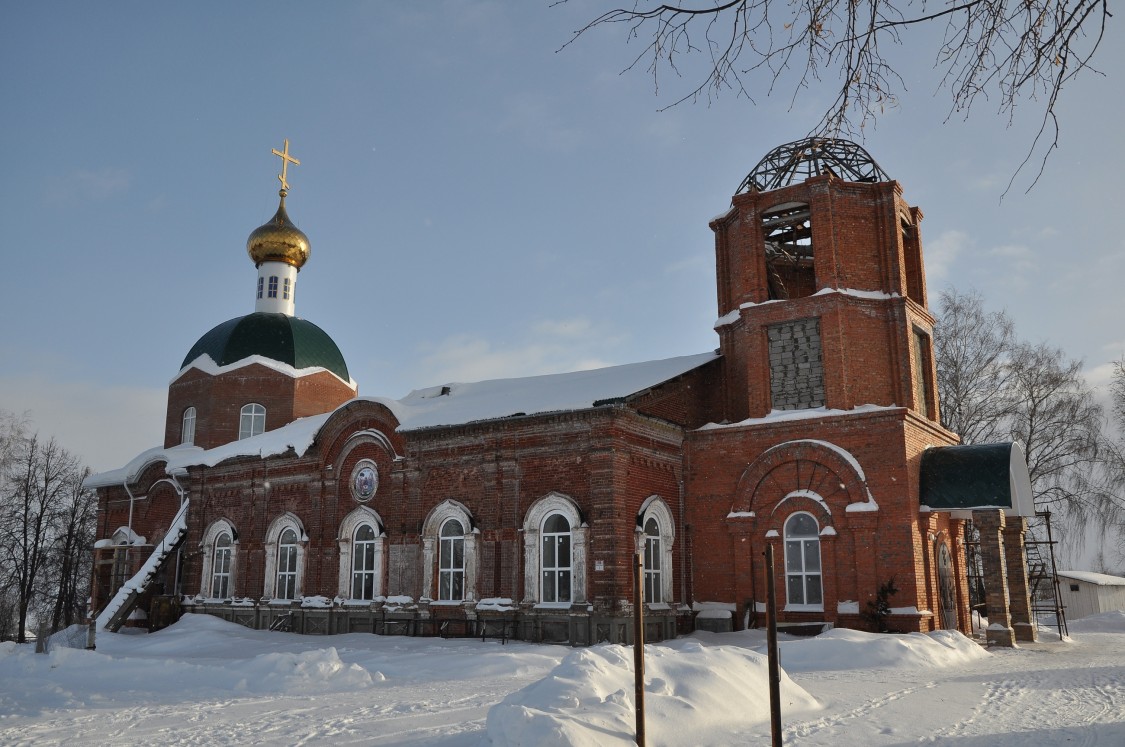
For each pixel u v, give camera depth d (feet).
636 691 30.30
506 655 61.93
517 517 82.58
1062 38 17.80
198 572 112.16
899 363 81.30
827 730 34.91
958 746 31.73
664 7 18.81
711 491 84.53
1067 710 40.34
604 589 75.61
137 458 128.98
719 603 82.23
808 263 96.68
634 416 79.61
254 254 143.74
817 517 77.82
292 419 131.44
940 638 67.41
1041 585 138.51
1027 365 127.13
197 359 135.03
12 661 67.46
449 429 87.76
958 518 85.05
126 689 52.85
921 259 89.71
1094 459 122.31
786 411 82.43
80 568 166.91
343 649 74.64
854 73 19.71
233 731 37.14
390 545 91.50
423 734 35.04
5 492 151.74
